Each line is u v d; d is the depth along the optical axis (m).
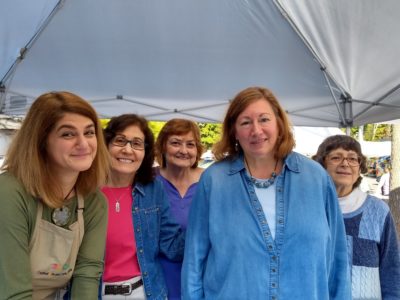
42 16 3.72
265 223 1.54
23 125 1.52
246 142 1.63
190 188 2.94
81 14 3.73
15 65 4.23
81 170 1.54
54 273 1.57
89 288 1.63
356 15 3.29
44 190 1.49
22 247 1.44
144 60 4.27
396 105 4.13
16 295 1.39
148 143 2.24
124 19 3.78
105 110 5.23
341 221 1.70
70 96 1.55
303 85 4.44
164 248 2.21
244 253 1.52
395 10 3.08
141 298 2.04
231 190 1.63
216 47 4.06
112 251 2.03
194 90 4.74
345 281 1.67
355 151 2.15
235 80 4.52
